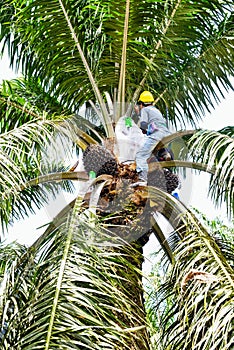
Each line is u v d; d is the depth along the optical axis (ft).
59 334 29.91
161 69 45.06
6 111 47.67
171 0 43.96
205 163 39.73
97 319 31.50
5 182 35.63
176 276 35.17
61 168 43.32
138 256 36.58
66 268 32.30
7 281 37.35
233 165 35.94
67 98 47.55
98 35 44.06
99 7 43.29
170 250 39.70
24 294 36.81
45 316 30.58
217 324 30.60
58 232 34.50
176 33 44.88
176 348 34.04
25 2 46.14
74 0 44.04
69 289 31.45
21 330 31.96
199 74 47.06
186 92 47.65
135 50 43.14
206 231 37.37
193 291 32.91
